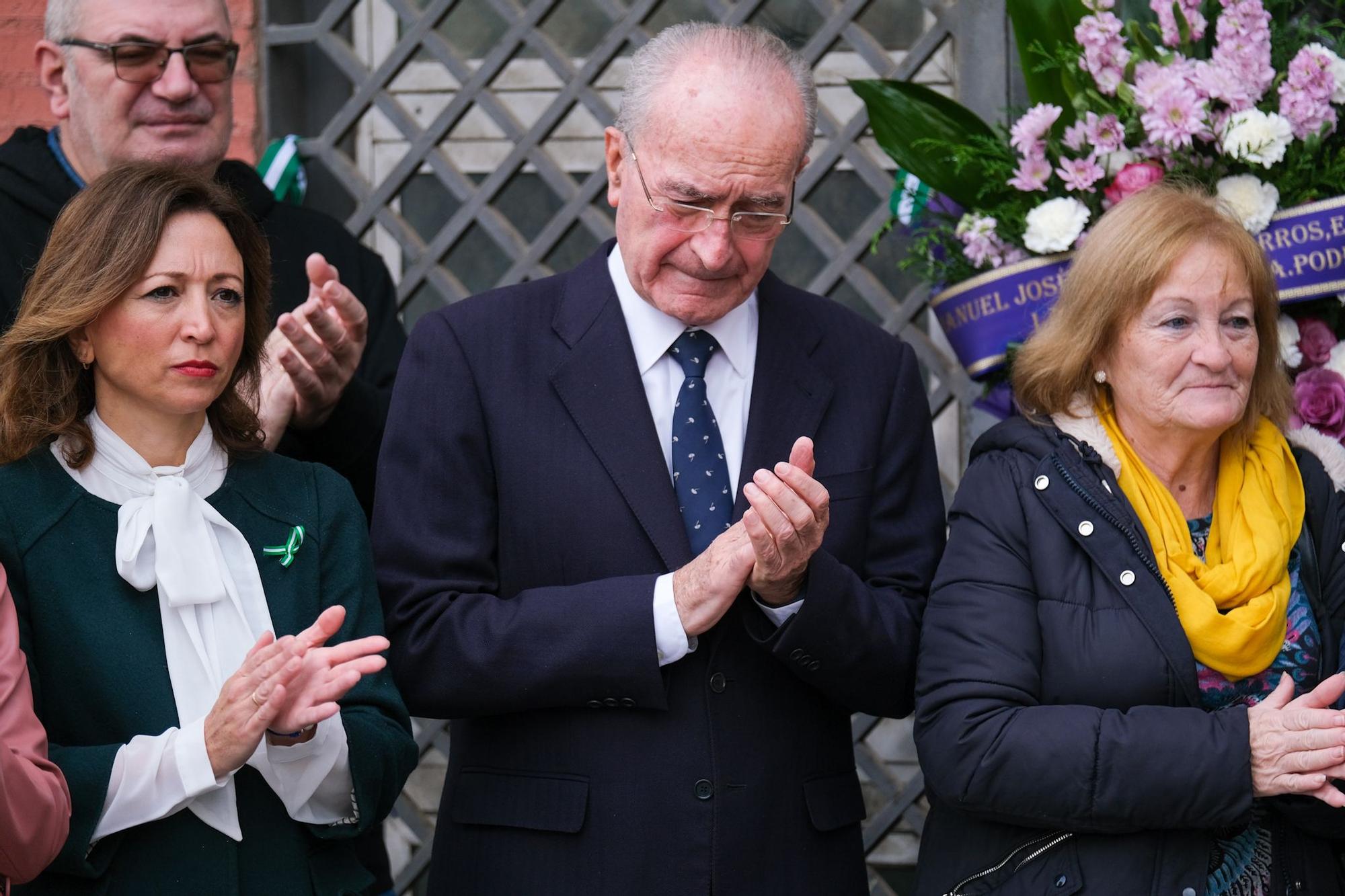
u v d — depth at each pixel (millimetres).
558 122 14656
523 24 14664
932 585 9398
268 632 7730
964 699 8820
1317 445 9836
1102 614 8883
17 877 7332
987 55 13625
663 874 8969
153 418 8289
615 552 9266
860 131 14219
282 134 15148
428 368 9641
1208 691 8922
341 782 8188
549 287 10023
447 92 15281
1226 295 9094
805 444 8500
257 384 9078
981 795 8641
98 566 8008
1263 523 9188
